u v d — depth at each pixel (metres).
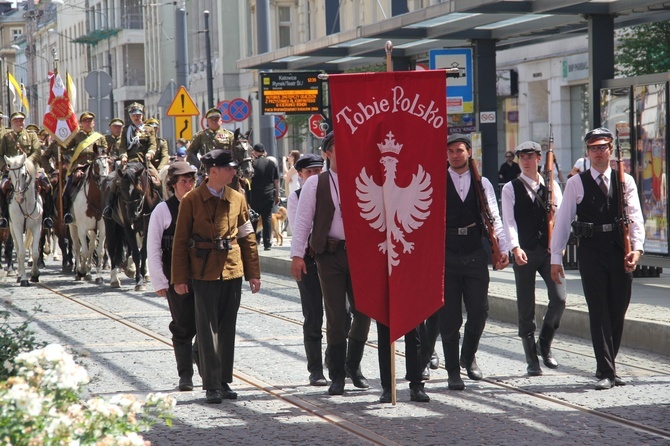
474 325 16.88
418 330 16.20
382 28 31.81
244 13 99.75
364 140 15.27
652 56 40.84
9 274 37.50
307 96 42.75
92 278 35.47
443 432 14.01
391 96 15.24
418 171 15.31
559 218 16.83
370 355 20.05
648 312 21.27
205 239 15.88
